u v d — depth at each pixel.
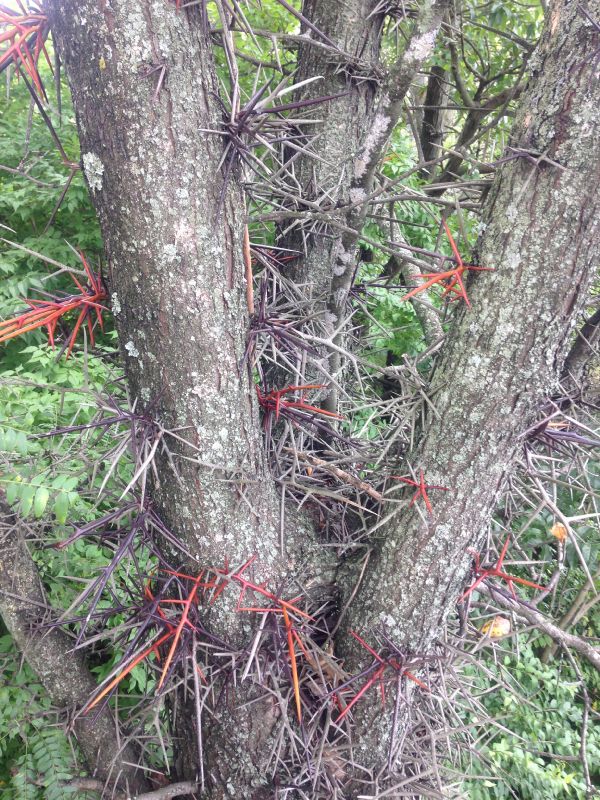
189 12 1.07
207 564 1.41
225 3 1.02
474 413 1.26
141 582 1.36
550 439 1.35
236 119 1.10
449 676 1.63
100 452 1.73
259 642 1.39
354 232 1.35
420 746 1.72
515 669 3.12
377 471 1.67
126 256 1.16
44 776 2.02
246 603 1.46
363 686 1.52
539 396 1.23
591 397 1.89
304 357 1.54
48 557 2.07
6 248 4.07
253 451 1.42
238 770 1.56
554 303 1.15
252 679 1.45
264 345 1.45
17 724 2.11
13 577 1.50
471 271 1.24
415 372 1.46
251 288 1.34
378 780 1.55
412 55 1.23
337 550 1.66
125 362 1.31
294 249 1.87
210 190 1.15
